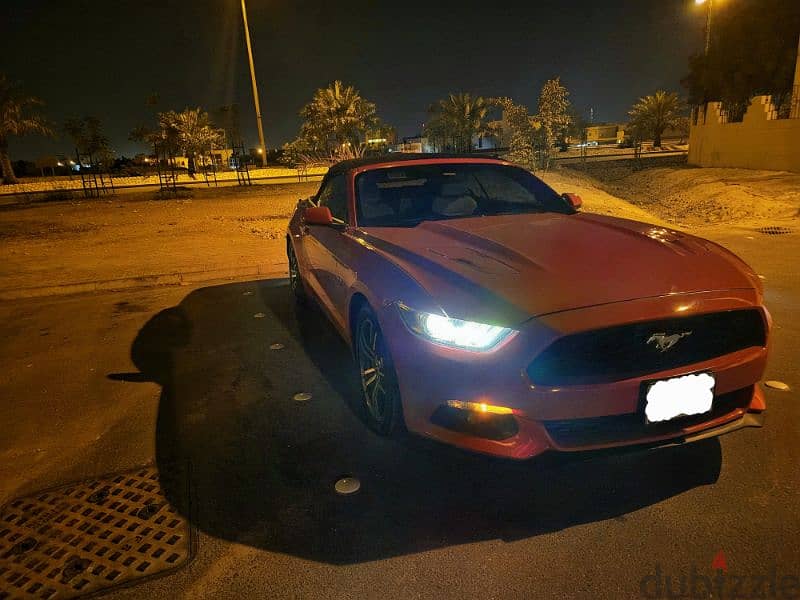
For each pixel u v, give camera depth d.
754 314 2.42
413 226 3.47
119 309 5.90
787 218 10.08
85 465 2.95
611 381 2.19
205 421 3.38
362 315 3.11
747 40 23.89
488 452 2.30
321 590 2.05
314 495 2.62
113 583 2.12
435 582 2.06
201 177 32.97
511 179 4.14
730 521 2.32
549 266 2.52
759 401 2.59
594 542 2.24
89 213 15.23
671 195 16.23
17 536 2.41
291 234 5.53
